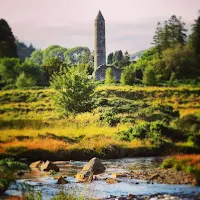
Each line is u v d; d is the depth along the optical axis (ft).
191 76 238.89
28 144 212.84
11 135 219.82
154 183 147.84
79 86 239.71
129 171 172.55
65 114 237.04
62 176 159.33
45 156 206.49
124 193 133.90
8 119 227.20
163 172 165.48
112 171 173.68
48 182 150.51
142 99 236.22
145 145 214.07
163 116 227.40
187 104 231.09
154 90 236.43
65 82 242.37
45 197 126.21
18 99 237.45
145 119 228.84
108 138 221.66
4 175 137.59
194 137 216.54
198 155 198.18
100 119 231.50
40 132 225.76
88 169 170.09
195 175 155.74
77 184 148.66
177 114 227.81
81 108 237.25
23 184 131.95
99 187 142.92
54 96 239.09
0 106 232.32
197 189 137.18
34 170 174.91
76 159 210.18
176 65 239.71
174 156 198.29
